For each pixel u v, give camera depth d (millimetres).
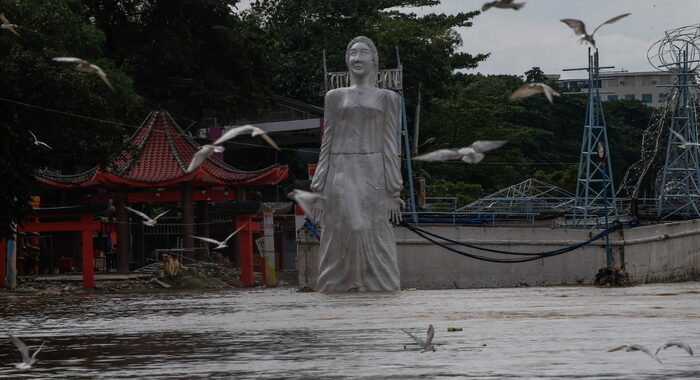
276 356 30281
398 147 68375
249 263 77188
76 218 79000
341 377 25938
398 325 38938
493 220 73375
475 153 20953
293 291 67875
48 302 57719
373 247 61719
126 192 79375
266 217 78562
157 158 81438
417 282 67562
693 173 91062
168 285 73188
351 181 61719
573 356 28984
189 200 80875
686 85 82750
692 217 85625
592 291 61312
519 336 34312
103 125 72062
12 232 59500
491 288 67312
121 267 79375
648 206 95750
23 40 69500
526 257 68562
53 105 67312
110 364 29391
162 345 33781
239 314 46219
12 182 57062
